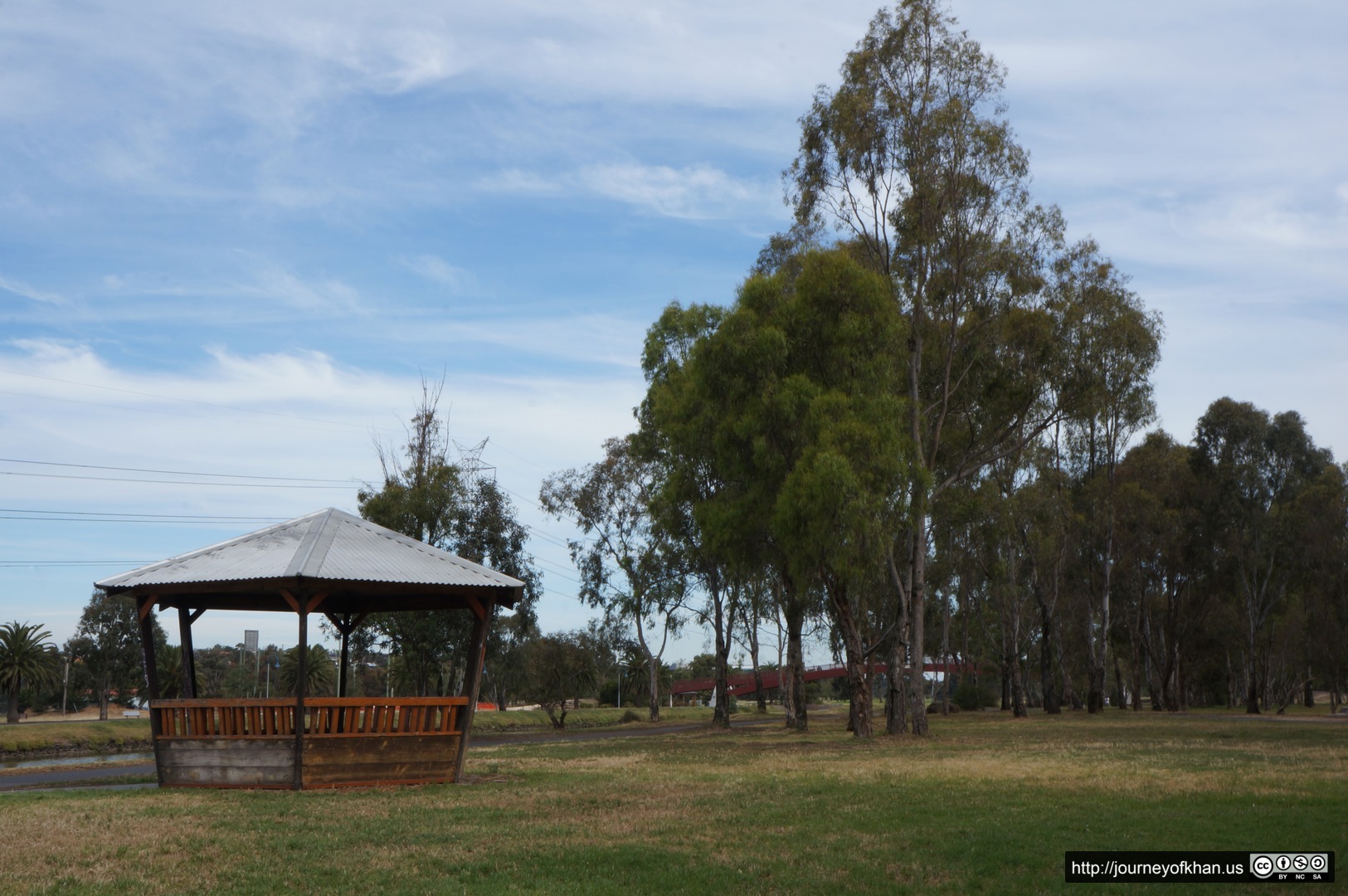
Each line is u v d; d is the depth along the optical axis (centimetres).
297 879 995
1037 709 8262
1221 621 7544
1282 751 2650
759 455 3244
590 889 954
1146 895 931
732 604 5256
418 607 2233
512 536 5303
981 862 1070
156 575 1778
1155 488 6575
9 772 2600
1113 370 3850
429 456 5419
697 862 1077
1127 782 1808
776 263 4469
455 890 943
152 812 1418
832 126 3659
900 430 3372
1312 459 7044
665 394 4084
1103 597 6284
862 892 948
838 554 3033
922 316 3669
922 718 3666
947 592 6494
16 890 942
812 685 13388
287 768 1719
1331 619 6600
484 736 5347
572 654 6856
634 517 6112
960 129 3550
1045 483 6112
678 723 6488
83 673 10150
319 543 1859
